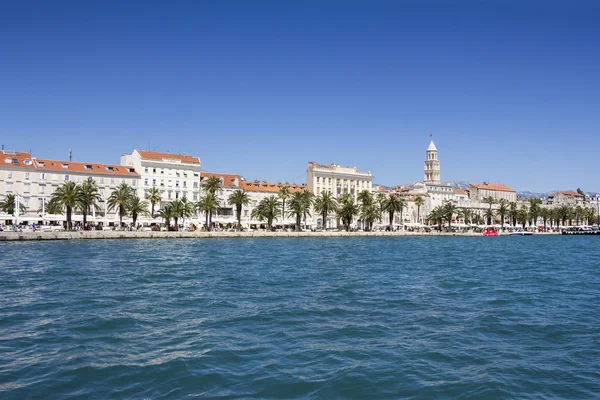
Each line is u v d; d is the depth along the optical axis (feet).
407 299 131.03
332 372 72.18
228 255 271.69
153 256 253.85
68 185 428.56
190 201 593.83
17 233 371.56
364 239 539.70
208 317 106.11
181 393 64.08
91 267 196.44
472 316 110.01
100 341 86.99
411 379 69.77
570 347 86.02
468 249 371.35
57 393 63.77
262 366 74.43
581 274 196.13
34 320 102.01
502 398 63.62
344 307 118.73
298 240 481.46
